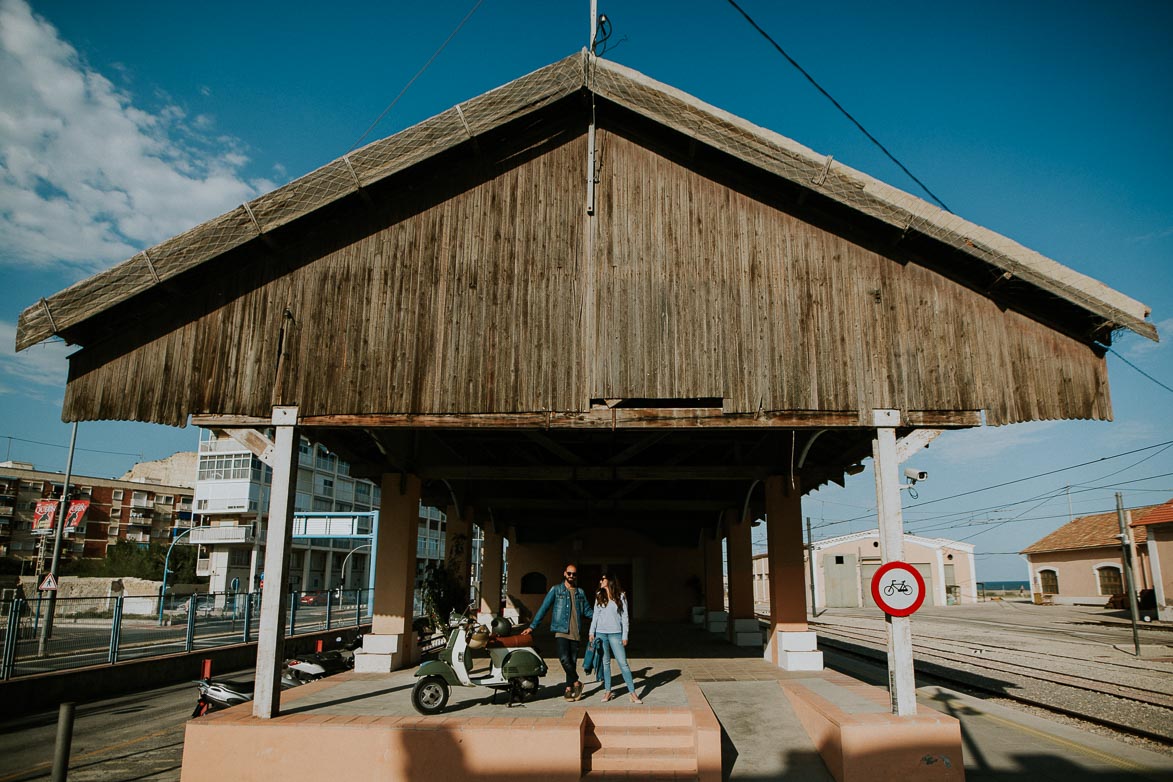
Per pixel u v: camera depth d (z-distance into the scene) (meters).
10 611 11.57
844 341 7.75
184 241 7.52
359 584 67.38
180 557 52.47
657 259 7.98
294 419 7.68
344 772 6.53
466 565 15.87
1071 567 42.22
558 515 21.17
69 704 4.88
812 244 8.00
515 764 6.45
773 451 12.20
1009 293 7.78
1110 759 7.74
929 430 7.55
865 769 6.43
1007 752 8.01
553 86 7.97
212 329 7.86
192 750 6.66
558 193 8.20
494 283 7.97
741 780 6.77
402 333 7.88
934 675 14.20
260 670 7.05
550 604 8.34
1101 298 7.29
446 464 13.05
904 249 7.92
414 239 8.10
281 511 7.47
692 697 8.25
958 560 47.00
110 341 7.79
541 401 7.66
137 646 15.37
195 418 7.67
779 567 11.80
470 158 8.27
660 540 20.80
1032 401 7.55
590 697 8.37
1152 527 30.59
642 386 7.66
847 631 26.77
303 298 7.96
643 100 7.91
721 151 7.86
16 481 59.00
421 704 7.24
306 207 7.66
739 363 7.70
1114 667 15.50
